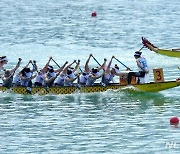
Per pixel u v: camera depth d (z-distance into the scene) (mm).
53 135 79438
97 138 78312
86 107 90688
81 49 133125
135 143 76500
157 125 83062
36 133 80188
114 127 82312
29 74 95250
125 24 172375
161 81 96500
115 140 77562
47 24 172000
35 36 151125
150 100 94438
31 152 73625
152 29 163125
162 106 91438
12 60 121875
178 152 73375
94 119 85562
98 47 135875
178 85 96250
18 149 74688
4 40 144750
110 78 96500
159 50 124438
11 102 92875
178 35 153875
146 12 198250
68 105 91562
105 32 158000
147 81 97188
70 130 81188
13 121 84625
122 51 131375
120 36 151875
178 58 124125
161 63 121062
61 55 126375
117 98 95375
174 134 79562
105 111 89000
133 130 81188
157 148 74750
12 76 95250
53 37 149625
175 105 91875
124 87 96062
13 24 171250
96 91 95875
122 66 117062
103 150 74250
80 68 108438
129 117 86438
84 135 79375
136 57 97188
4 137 78750
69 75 95312
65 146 75625
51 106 91125
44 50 131875
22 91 95438
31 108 90188
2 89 95562
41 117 86312
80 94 95688
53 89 95312
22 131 80938
